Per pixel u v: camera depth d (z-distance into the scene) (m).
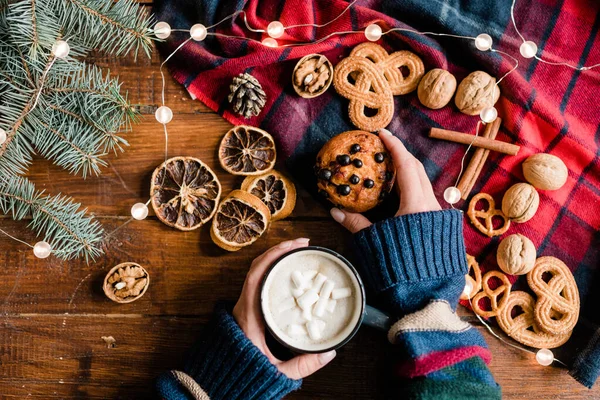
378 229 0.70
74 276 0.77
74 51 0.76
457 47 0.77
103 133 0.73
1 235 0.77
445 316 0.67
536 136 0.77
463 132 0.77
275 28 0.73
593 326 0.77
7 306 0.77
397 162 0.73
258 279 0.70
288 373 0.69
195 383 0.69
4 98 0.73
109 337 0.77
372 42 0.77
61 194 0.77
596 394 0.77
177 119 0.77
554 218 0.77
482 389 0.63
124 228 0.77
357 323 0.67
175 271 0.77
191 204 0.75
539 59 0.75
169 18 0.77
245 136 0.76
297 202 0.77
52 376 0.77
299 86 0.75
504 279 0.77
